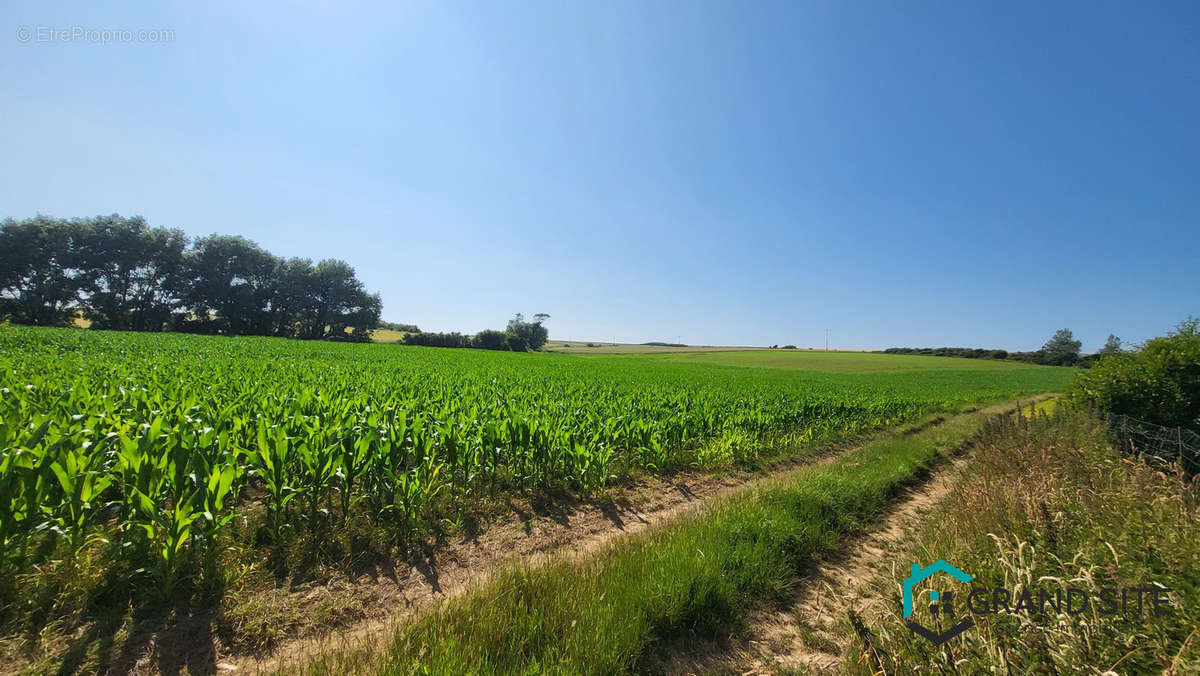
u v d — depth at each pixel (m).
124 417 6.72
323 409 8.45
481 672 2.96
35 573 3.70
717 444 10.48
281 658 3.44
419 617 3.75
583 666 3.10
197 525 4.43
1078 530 4.36
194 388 9.76
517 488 7.48
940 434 14.24
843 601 3.75
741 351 115.56
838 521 6.47
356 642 3.65
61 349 23.02
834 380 40.97
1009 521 4.86
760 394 19.77
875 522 6.87
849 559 5.57
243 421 6.54
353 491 6.37
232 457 5.26
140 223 68.81
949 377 55.94
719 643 3.76
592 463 7.99
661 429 10.14
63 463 4.21
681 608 3.87
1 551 3.60
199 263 70.31
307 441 5.80
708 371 44.47
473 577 4.88
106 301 62.28
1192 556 3.56
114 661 3.19
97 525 4.81
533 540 5.88
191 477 4.20
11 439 4.59
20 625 3.32
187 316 71.38
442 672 2.89
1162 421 11.22
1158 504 4.60
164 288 68.25
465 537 5.75
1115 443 9.95
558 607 3.70
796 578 4.93
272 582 4.29
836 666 3.46
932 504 7.89
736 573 4.56
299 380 14.61
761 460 10.69
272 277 78.06
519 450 7.54
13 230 58.12
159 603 3.79
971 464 10.16
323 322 81.19
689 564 4.45
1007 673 2.51
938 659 2.82
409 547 5.29
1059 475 6.40
